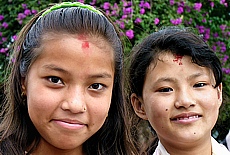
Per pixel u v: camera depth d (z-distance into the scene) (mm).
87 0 2992
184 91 1608
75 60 1274
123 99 1625
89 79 1303
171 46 1651
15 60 1511
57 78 1284
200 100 1620
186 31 1773
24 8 3070
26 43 1433
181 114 1615
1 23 3217
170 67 1635
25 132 1490
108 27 1426
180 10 3078
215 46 3336
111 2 3000
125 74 1833
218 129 2645
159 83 1648
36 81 1304
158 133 1711
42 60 1297
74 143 1317
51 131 1303
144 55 1734
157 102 1649
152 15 2910
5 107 1619
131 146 1737
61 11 1396
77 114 1295
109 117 1647
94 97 1330
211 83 1674
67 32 1312
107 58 1356
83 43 1298
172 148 1718
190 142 1646
